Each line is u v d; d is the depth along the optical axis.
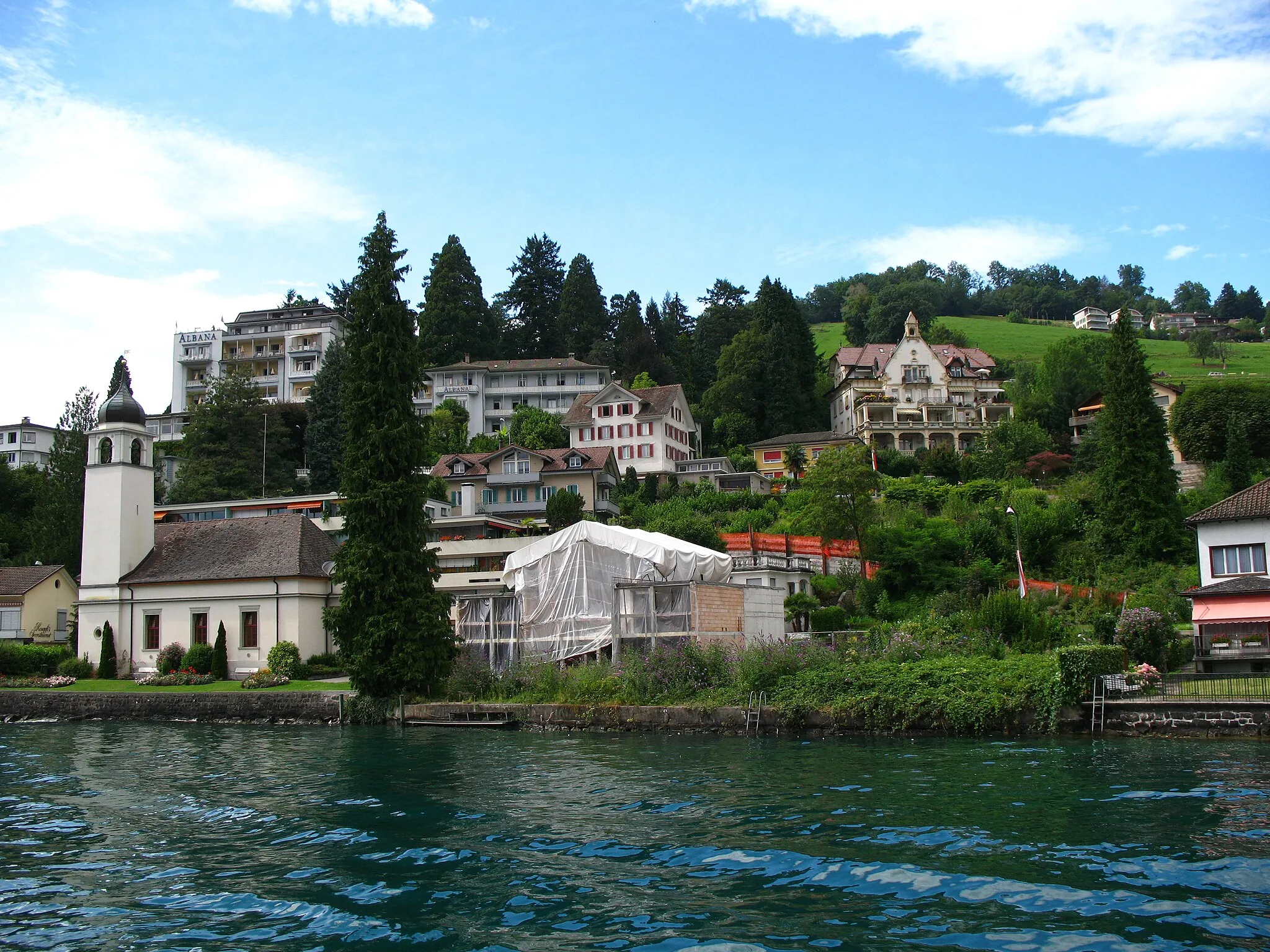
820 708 29.20
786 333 122.75
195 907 13.45
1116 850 14.76
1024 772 21.34
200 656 46.12
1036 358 159.38
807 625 50.88
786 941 11.53
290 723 37.69
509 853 15.80
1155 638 35.56
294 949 11.75
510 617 41.06
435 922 12.58
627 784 21.69
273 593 46.69
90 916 13.13
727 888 13.59
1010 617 36.50
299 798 21.16
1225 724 25.38
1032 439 97.62
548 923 12.41
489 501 86.88
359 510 38.19
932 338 165.00
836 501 59.66
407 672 36.44
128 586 48.84
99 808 20.52
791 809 18.36
